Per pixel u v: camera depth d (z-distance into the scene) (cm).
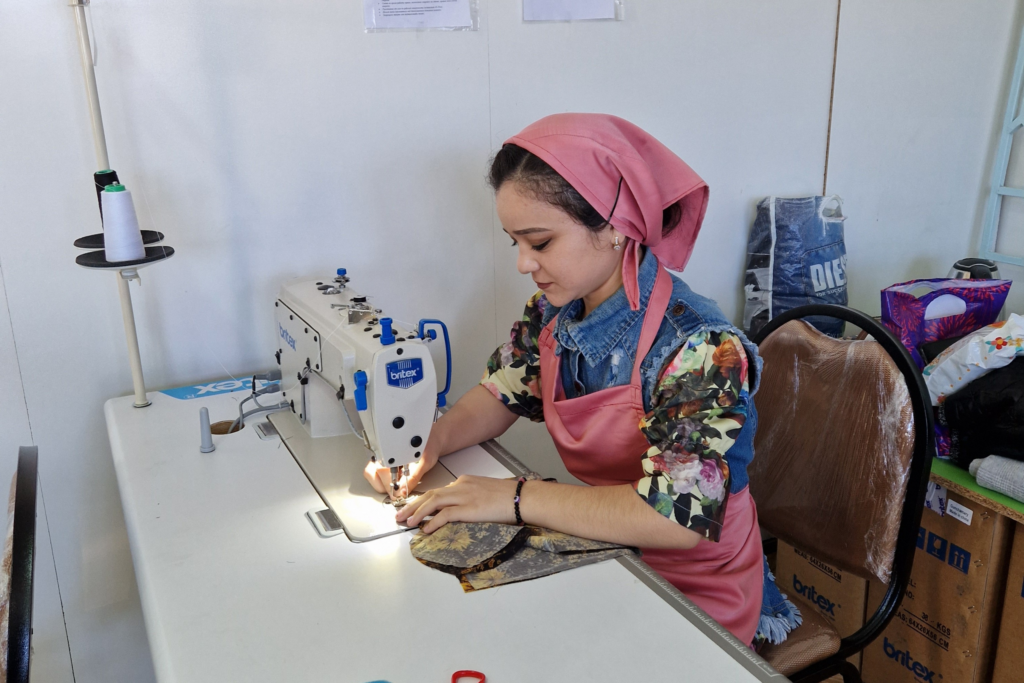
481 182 170
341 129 153
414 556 90
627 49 177
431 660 72
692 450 93
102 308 142
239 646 74
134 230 119
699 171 196
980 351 149
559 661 72
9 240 133
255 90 144
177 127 139
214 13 137
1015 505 139
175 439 122
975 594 149
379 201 160
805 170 210
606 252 99
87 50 120
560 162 91
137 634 161
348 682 69
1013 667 146
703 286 207
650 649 73
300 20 144
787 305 202
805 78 201
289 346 127
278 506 101
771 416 144
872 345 127
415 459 101
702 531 91
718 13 185
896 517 122
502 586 84
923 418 119
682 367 98
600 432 107
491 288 178
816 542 135
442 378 175
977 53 221
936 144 226
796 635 120
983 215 238
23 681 66
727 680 69
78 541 151
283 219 152
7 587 74
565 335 111
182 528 96
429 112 160
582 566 88
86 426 147
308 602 81
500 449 122
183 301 148
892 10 205
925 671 162
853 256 227
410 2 152
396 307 168
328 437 122
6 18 125
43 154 132
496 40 163
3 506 142
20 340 138
